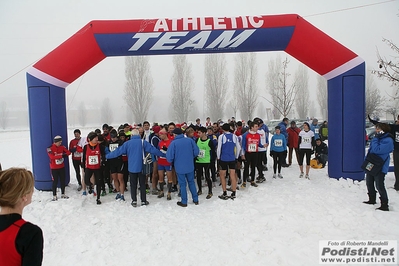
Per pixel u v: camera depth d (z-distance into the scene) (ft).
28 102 25.76
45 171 25.45
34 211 20.25
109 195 25.53
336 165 26.76
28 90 25.45
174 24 25.48
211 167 27.94
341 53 25.63
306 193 22.89
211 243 14.89
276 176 30.12
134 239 15.71
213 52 27.04
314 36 25.68
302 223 16.75
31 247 5.76
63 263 13.38
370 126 71.82
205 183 29.04
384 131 18.31
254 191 24.27
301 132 28.84
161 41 25.44
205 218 18.65
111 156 21.91
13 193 5.79
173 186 26.43
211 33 25.34
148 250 14.32
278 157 29.55
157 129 31.55
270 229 16.28
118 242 15.39
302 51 26.37
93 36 25.30
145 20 25.71
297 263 12.59
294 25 25.75
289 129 35.70
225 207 20.27
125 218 19.10
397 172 22.99
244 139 26.25
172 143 21.36
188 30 25.34
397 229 15.47
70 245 15.21
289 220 17.20
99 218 19.11
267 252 13.65
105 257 13.70
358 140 25.84
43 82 25.08
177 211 20.13
